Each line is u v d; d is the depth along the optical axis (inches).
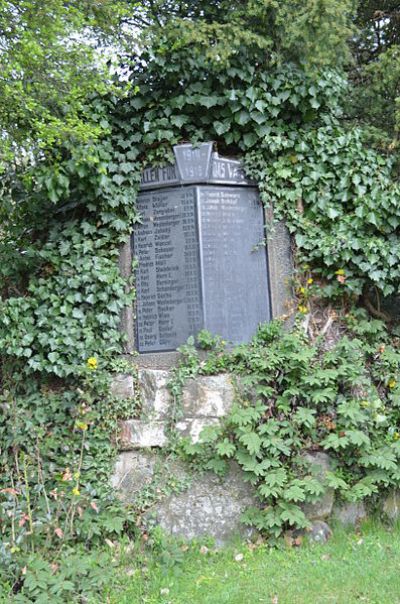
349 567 197.2
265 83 257.4
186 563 205.8
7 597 181.2
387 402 253.4
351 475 235.3
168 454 232.5
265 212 261.3
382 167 260.8
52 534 205.2
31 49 205.6
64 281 247.4
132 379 243.6
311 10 242.8
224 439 226.1
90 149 239.3
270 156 262.7
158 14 286.4
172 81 258.2
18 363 247.6
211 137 263.1
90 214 259.0
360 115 302.4
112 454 235.3
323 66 260.8
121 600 184.7
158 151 257.1
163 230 256.5
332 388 234.1
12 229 267.1
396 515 237.0
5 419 239.1
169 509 225.1
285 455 231.1
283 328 253.9
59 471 229.0
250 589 186.1
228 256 255.1
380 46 336.8
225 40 243.1
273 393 239.1
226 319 251.6
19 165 261.7
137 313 256.7
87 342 242.7
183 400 237.0
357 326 255.1
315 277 260.7
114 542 215.5
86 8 231.8
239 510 223.9
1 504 209.0
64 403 239.8
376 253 251.4
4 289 263.1
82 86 230.4
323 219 258.2
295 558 205.9
